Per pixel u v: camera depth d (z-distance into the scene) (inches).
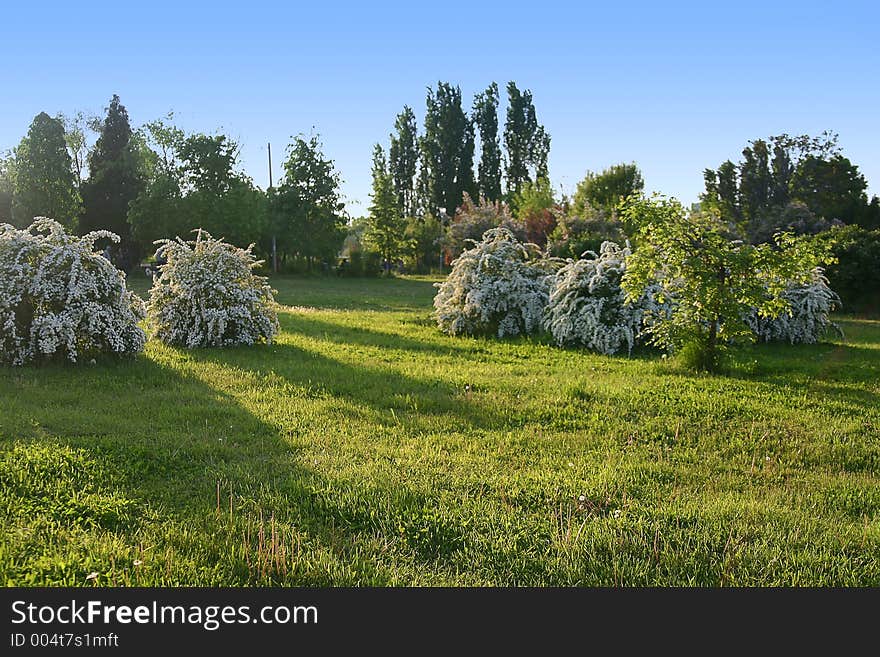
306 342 509.7
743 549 169.3
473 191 2240.4
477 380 372.5
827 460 252.1
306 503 189.0
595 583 153.9
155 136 1625.2
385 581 150.8
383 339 539.5
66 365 370.9
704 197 1713.8
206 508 184.7
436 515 181.8
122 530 172.1
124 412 281.4
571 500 198.7
